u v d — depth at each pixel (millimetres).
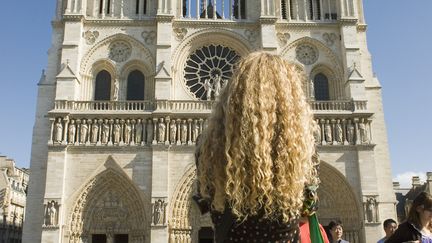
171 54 67375
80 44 67062
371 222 60125
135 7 70562
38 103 65562
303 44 70625
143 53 68438
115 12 70375
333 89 69375
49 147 60844
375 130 66875
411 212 12695
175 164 61500
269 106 4738
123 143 62000
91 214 61125
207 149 4867
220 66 70062
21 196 111062
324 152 63156
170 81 65188
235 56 70625
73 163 61156
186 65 69562
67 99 63094
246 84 4867
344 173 62406
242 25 70062
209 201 4758
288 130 4684
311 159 4895
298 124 4785
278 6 71500
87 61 67750
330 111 64375
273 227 4336
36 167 63094
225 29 69812
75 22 67375
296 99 4934
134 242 60312
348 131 64000
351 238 61062
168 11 68938
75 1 68125
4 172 100688
